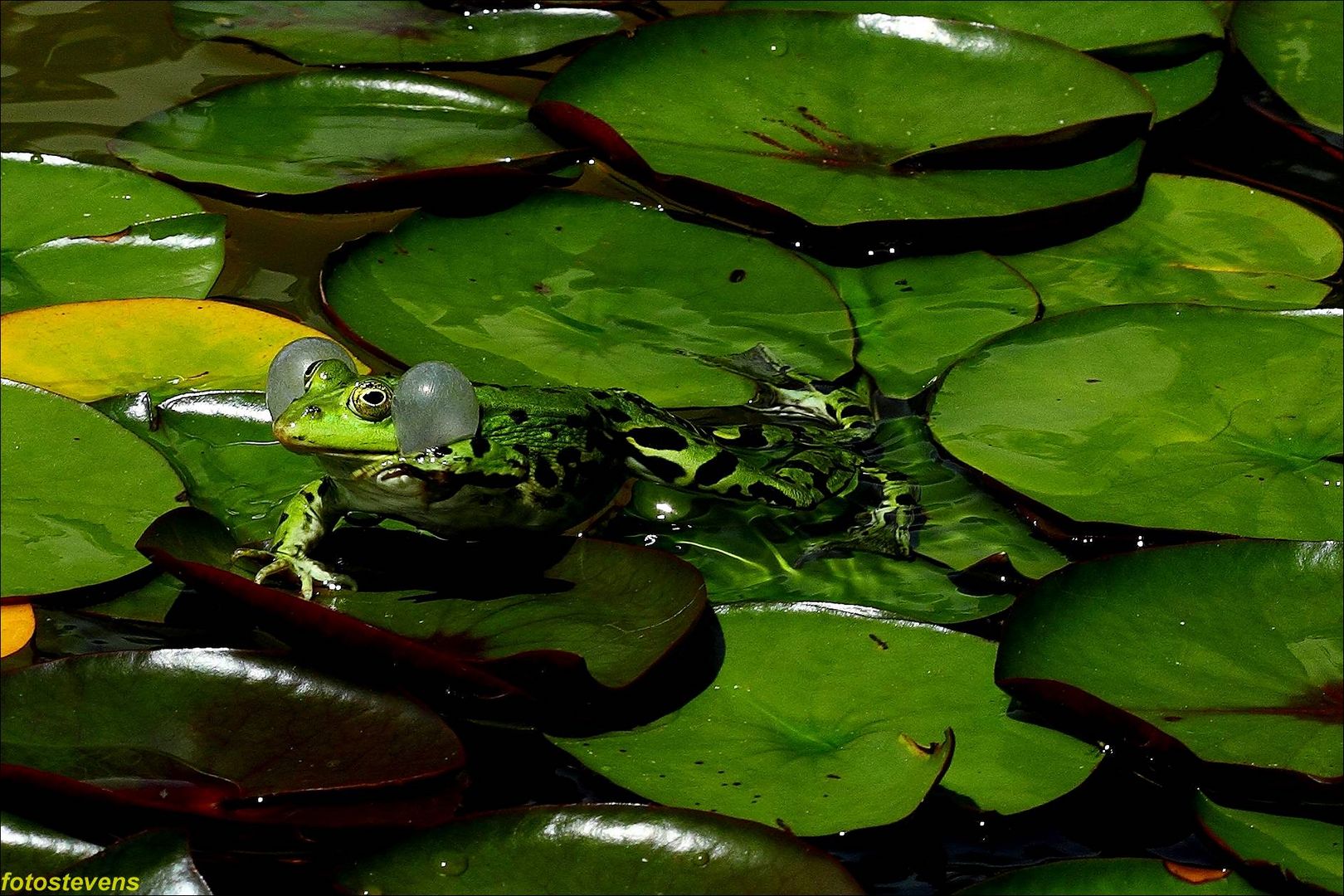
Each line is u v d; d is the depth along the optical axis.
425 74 5.74
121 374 4.14
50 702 2.83
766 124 5.43
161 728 2.80
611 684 2.95
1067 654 3.14
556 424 3.88
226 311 4.43
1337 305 4.76
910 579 3.75
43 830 2.66
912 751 2.90
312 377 3.68
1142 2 6.29
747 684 3.17
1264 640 3.20
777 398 4.45
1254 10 6.55
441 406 3.53
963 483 4.24
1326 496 3.75
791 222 4.82
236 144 5.26
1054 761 2.94
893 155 5.26
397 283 4.61
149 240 4.76
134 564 3.38
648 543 3.98
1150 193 5.54
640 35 5.78
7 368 4.09
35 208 4.86
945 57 5.76
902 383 4.50
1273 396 4.18
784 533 4.02
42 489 3.58
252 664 2.98
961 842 2.83
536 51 6.17
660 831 2.60
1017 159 5.22
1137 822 2.87
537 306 4.59
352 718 2.87
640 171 5.06
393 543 3.75
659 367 4.40
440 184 4.93
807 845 2.55
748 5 6.54
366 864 2.53
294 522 3.52
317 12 6.59
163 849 2.44
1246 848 2.68
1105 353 4.40
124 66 6.06
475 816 2.61
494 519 3.85
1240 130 6.08
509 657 2.91
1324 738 2.89
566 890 2.51
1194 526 3.62
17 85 5.84
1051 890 2.58
